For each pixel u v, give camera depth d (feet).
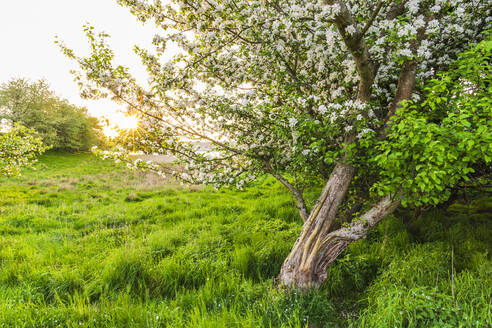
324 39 11.91
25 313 9.02
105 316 9.13
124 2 12.42
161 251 14.30
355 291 11.75
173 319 9.00
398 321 7.61
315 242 11.21
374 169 10.85
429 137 7.44
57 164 70.59
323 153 12.42
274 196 28.37
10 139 27.63
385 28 9.55
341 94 12.46
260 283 11.64
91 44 11.92
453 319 7.40
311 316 9.39
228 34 14.12
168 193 34.40
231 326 8.48
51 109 116.57
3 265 13.17
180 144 13.48
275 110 13.26
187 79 13.25
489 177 14.71
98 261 13.57
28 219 21.86
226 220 21.02
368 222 11.00
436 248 12.35
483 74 8.78
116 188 38.75
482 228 15.12
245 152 13.87
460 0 10.60
